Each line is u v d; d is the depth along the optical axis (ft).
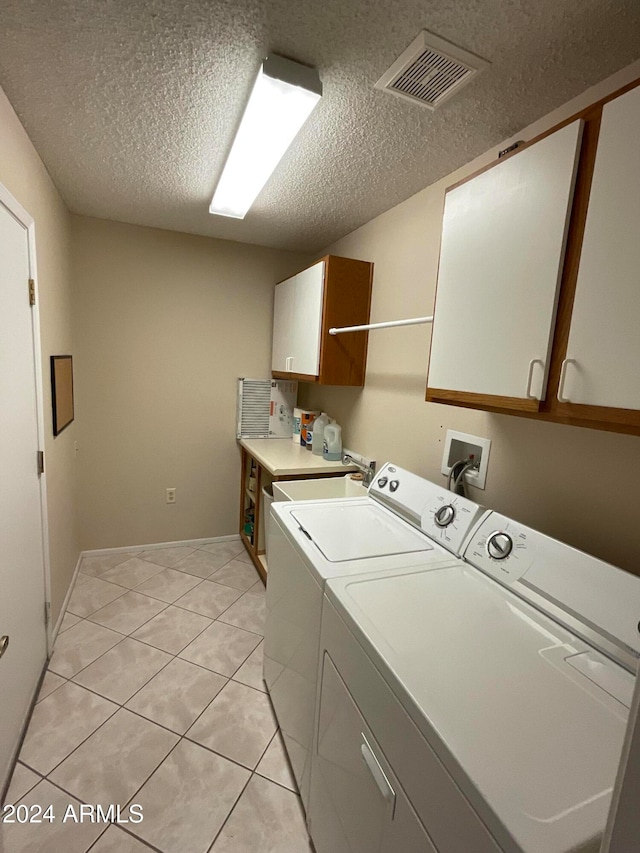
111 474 9.59
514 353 3.52
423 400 6.27
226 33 3.56
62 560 7.49
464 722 2.28
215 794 4.50
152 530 10.19
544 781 1.98
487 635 3.09
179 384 9.89
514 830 1.75
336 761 3.46
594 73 3.83
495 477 5.00
